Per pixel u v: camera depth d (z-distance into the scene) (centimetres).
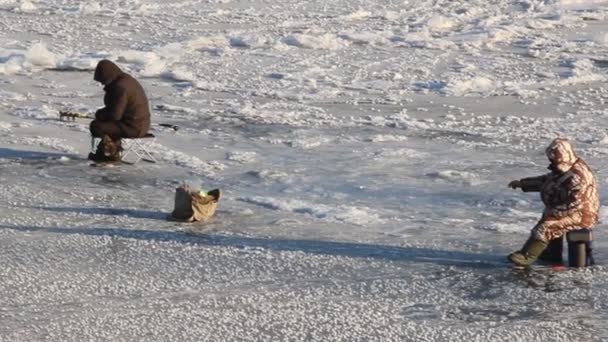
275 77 4547
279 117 3775
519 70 4803
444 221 2469
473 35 5559
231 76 4541
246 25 5844
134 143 3120
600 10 6450
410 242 2289
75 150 3155
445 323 1808
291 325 1781
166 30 5647
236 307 1866
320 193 2725
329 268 2098
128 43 5256
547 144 3394
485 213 2556
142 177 2856
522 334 1761
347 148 3284
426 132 3575
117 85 2970
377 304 1897
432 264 2136
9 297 1891
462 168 3022
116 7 6316
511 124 3744
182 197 2422
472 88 4384
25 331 1731
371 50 5219
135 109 2989
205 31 5625
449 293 1964
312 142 3359
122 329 1750
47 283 1969
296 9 6394
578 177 2091
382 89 4350
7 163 2967
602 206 2589
